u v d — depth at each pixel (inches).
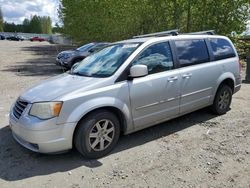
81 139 167.2
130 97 182.1
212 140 199.9
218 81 240.2
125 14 911.0
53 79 197.8
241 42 697.6
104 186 146.1
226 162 168.6
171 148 187.6
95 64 200.8
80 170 161.8
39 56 1018.1
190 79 215.5
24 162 171.8
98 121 171.0
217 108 248.7
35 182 150.8
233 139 201.2
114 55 198.5
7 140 203.3
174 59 208.7
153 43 199.8
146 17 789.2
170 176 154.1
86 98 166.2
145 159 173.2
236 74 260.8
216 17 653.3
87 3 1082.1
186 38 222.8
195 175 154.7
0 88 396.2
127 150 185.3
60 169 163.2
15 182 151.1
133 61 187.0
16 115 174.1
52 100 160.4
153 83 192.2
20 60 853.2
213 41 245.4
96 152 173.0
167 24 716.7
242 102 299.4
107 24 999.6
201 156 176.1
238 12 651.5
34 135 159.0
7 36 3198.8
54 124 158.7
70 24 1354.6
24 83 438.3
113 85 176.6
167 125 229.0
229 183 146.9
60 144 161.3
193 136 207.2
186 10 668.7
